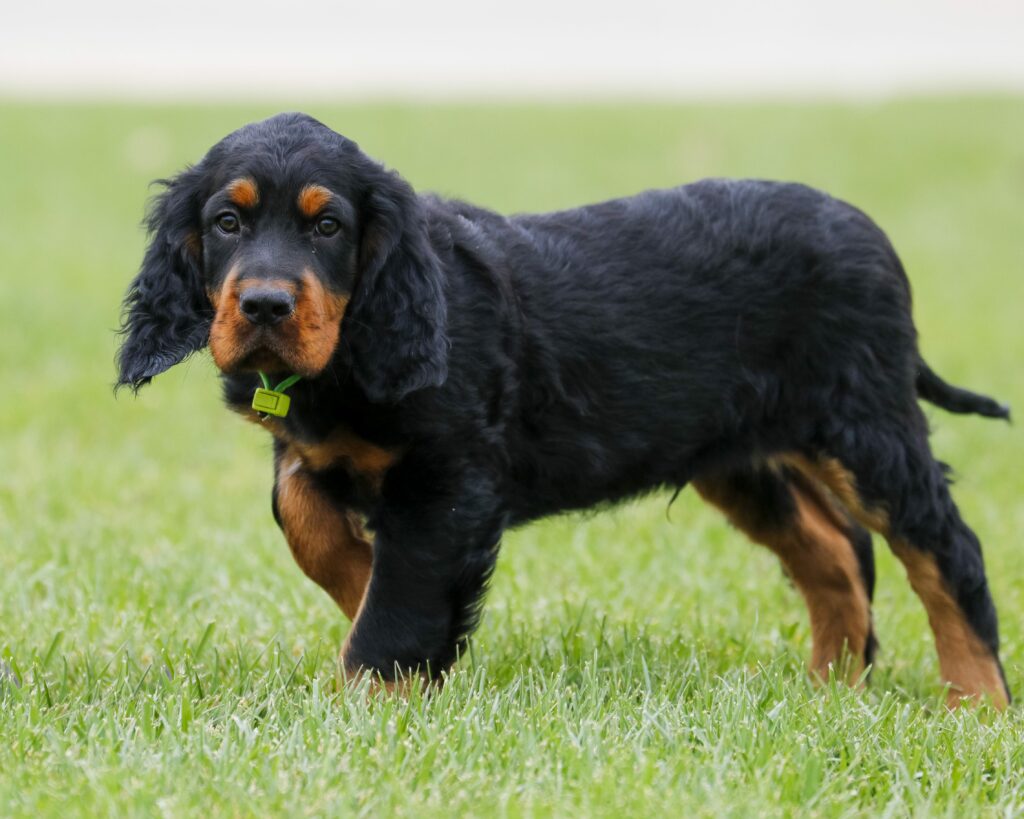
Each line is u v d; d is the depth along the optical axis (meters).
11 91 47.19
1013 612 8.71
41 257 24.72
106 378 16.25
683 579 9.19
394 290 6.30
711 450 7.41
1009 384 16.48
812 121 39.53
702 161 35.97
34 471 11.82
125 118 38.84
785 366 7.30
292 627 7.92
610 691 6.49
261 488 11.93
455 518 6.48
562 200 32.16
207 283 6.40
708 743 5.72
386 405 6.32
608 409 7.01
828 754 5.75
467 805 5.07
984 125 38.47
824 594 7.91
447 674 6.54
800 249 7.25
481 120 40.16
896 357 7.35
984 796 5.51
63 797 5.05
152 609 7.99
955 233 30.02
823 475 7.41
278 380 6.41
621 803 5.08
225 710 5.98
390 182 6.38
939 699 7.19
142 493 11.41
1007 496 11.80
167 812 4.89
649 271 7.09
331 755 5.36
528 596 8.73
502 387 6.62
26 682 6.40
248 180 6.17
